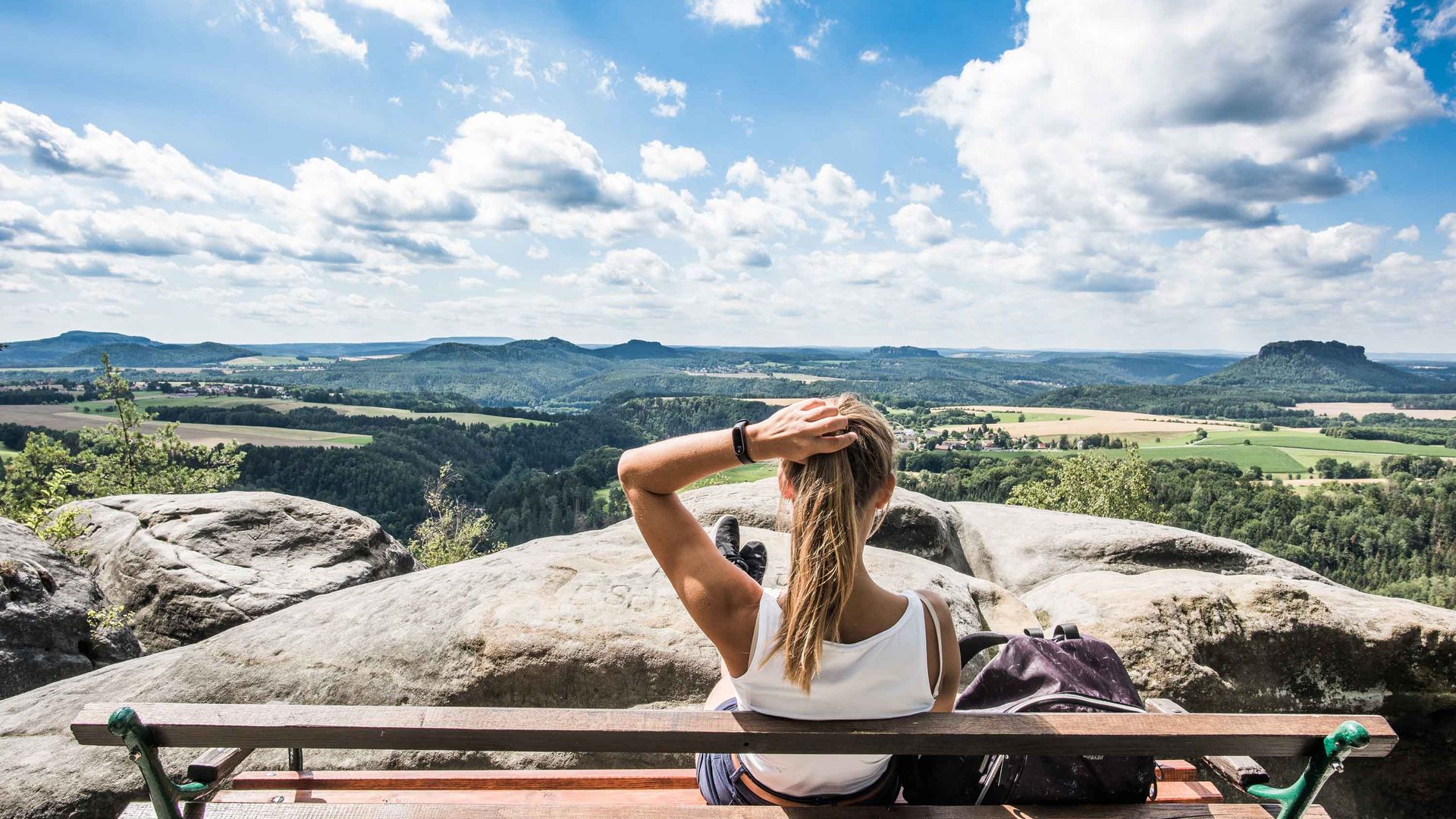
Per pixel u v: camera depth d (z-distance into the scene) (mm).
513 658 3521
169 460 24844
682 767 3332
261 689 3486
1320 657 4488
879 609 1716
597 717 1649
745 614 1676
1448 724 4535
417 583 4176
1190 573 5715
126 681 3564
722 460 1620
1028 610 4844
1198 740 1688
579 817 1738
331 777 2312
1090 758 1885
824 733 1663
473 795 2266
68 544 7461
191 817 1706
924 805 1980
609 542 5070
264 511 7215
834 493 1572
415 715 1624
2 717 3357
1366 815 4645
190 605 6191
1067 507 36875
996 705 2162
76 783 3027
